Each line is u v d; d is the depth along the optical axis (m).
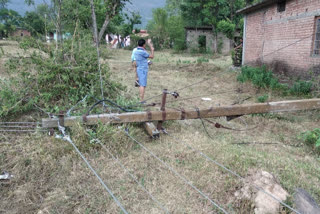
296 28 9.45
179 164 3.90
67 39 6.30
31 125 4.81
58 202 3.14
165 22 35.47
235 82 10.76
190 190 3.37
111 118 4.35
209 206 3.14
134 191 3.32
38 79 5.28
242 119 6.08
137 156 4.09
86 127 4.37
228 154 4.16
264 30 11.61
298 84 8.46
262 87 9.38
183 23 32.72
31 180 3.51
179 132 5.13
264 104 4.67
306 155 4.47
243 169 3.70
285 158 4.23
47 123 4.16
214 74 12.73
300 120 6.16
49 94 5.21
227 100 7.92
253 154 4.22
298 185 3.48
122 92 6.93
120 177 3.57
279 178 3.55
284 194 3.19
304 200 3.17
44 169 3.68
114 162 3.89
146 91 8.74
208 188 3.40
